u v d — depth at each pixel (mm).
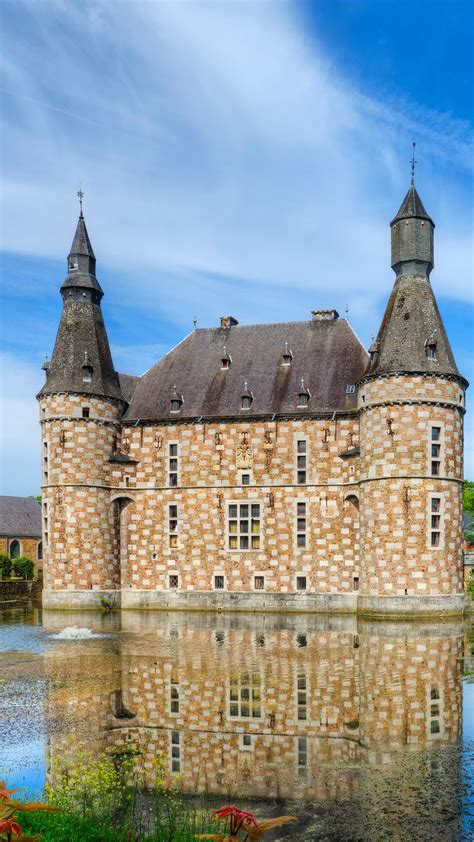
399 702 21859
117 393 59188
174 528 57656
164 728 19391
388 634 37781
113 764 16531
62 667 27984
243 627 42281
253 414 55938
